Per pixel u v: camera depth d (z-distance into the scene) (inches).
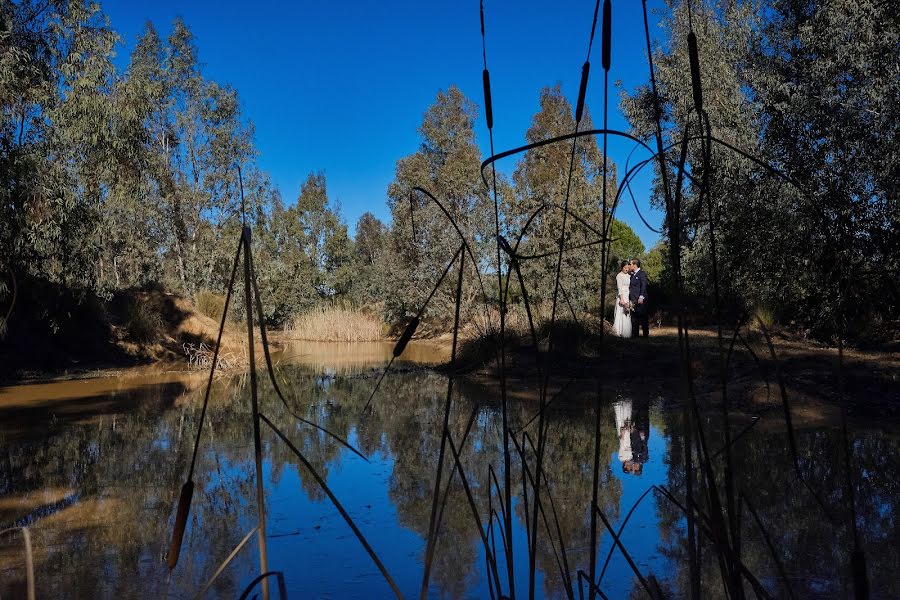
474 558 119.8
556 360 415.8
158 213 1042.7
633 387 330.3
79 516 146.3
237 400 328.8
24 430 249.1
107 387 391.9
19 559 121.1
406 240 896.3
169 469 188.4
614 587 104.5
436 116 1248.2
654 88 48.5
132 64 972.6
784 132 387.2
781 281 380.5
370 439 227.3
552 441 213.9
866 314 341.7
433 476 177.0
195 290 1007.0
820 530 124.8
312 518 143.1
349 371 472.7
